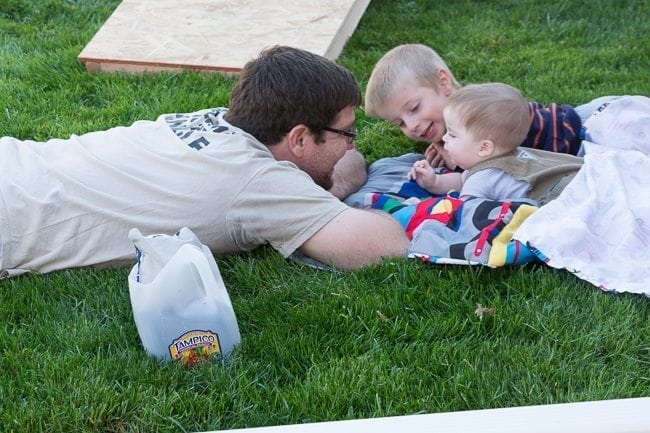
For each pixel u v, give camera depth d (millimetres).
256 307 3402
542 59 5820
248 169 3518
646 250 3438
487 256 3461
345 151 3828
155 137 3713
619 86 5453
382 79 4430
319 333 3240
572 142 4188
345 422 2146
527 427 2100
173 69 5453
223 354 3111
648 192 3691
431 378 3008
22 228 3516
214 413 2879
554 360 3062
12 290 3512
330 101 3643
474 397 2922
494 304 3320
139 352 3131
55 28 6254
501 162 3932
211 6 6148
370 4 6734
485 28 6332
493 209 3605
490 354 3100
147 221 3523
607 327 3182
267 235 3551
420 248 3551
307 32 5770
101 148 3680
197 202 3504
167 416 2846
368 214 3605
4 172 3582
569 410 2148
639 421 2115
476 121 3930
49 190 3539
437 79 4402
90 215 3531
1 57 5727
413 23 6449
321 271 3594
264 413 2879
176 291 2986
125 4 6191
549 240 3438
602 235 3520
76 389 2912
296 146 3701
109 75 5477
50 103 5148
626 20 6457
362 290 3424
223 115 3814
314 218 3504
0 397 2914
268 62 3686
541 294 3361
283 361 3107
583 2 6723
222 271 3641
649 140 4172
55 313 3395
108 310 3395
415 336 3211
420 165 4219
